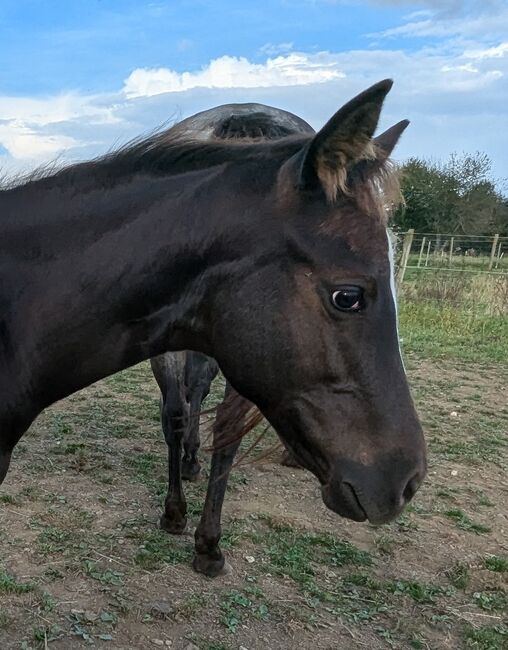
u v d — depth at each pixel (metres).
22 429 1.96
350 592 3.34
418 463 1.77
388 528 4.06
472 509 4.47
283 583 3.36
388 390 1.75
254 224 1.79
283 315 1.76
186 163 1.92
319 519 4.11
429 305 12.12
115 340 1.91
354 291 1.72
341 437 1.76
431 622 3.16
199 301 1.87
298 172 1.76
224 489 3.32
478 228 31.00
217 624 2.97
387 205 1.80
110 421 5.46
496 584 3.55
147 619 2.93
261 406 1.90
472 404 6.92
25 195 1.94
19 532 3.53
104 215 1.88
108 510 3.90
